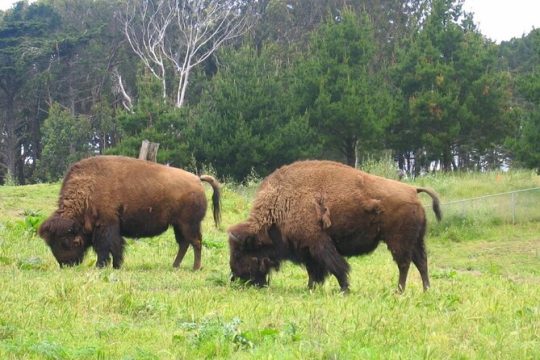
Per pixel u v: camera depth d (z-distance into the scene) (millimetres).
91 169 15914
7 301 10086
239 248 13711
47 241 15461
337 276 13102
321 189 13195
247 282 13570
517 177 41500
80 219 15633
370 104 49406
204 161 49688
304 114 49500
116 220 15812
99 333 8523
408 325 9445
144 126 52250
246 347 8148
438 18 55750
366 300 11648
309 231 13086
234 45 74000
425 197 36781
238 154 47688
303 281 15422
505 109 54688
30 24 70312
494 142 55094
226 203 29094
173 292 11906
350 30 52312
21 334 8359
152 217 16234
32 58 67000
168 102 57875
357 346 8273
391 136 53281
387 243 13297
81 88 73438
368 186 13180
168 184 16406
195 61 73688
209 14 67812
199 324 8992
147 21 74000
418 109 51656
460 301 12273
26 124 73375
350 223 13078
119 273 14352
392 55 69125
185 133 50812
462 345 8461
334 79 50250
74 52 70688
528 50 80188
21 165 74875
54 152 63062
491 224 31734
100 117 69000
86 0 77625
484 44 58719
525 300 12578
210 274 15469
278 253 13664
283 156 48094
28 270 14492
